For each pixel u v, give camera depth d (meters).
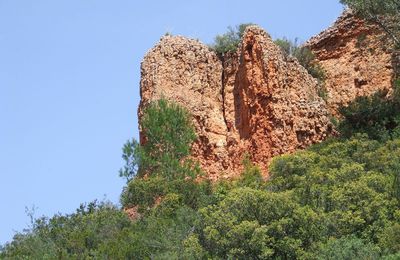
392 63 55.50
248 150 51.59
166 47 56.22
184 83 54.81
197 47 56.41
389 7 51.66
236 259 35.12
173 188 46.50
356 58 56.91
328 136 51.31
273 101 51.75
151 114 51.12
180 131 50.97
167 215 43.38
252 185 44.06
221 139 52.94
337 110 54.41
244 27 57.41
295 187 40.62
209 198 44.09
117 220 44.47
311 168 43.56
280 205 36.25
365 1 51.84
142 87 55.31
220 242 35.62
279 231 35.34
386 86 54.75
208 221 36.66
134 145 50.09
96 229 44.16
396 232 34.59
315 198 38.53
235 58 55.47
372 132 49.56
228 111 54.00
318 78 56.78
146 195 46.97
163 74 54.94
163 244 38.62
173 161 48.78
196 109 53.59
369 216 36.44
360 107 51.56
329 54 58.09
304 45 59.62
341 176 40.16
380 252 33.78
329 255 33.34
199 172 49.66
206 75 55.53
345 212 36.44
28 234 45.19
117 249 39.81
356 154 44.03
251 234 35.19
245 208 36.53
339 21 58.56
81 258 40.62
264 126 51.47
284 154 49.50
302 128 51.09
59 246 42.94
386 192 38.28
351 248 33.31
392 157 42.75
